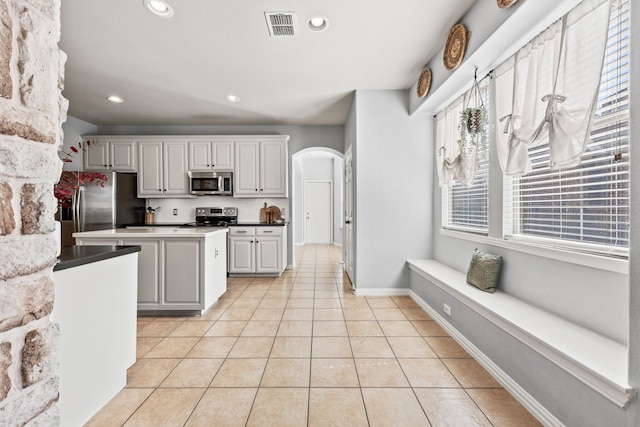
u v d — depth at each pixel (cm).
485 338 202
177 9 214
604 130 151
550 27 173
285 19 226
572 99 153
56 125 75
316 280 445
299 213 875
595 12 143
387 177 359
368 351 226
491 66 229
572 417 134
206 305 296
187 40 254
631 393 107
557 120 159
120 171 479
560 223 183
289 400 170
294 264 564
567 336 148
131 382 186
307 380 189
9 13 63
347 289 394
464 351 226
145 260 292
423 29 241
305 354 221
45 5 71
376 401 169
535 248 188
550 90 172
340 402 168
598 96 145
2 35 62
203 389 180
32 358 68
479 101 256
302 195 881
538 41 181
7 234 63
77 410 142
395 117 358
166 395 174
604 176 151
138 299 293
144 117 470
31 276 68
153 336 252
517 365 170
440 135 332
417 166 359
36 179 69
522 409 162
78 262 138
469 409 162
